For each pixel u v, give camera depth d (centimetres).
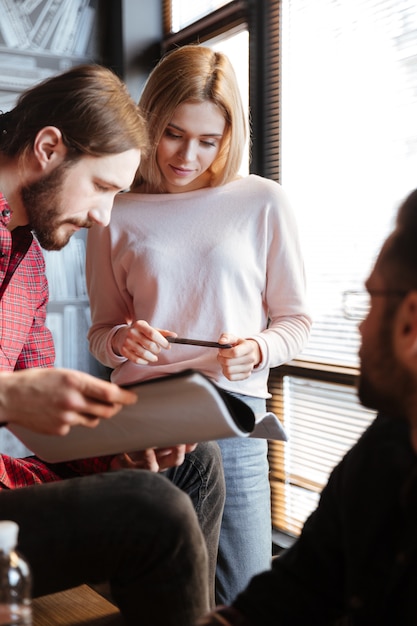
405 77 229
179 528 119
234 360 179
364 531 91
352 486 94
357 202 249
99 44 358
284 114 280
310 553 100
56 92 143
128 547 119
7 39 337
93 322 214
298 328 198
